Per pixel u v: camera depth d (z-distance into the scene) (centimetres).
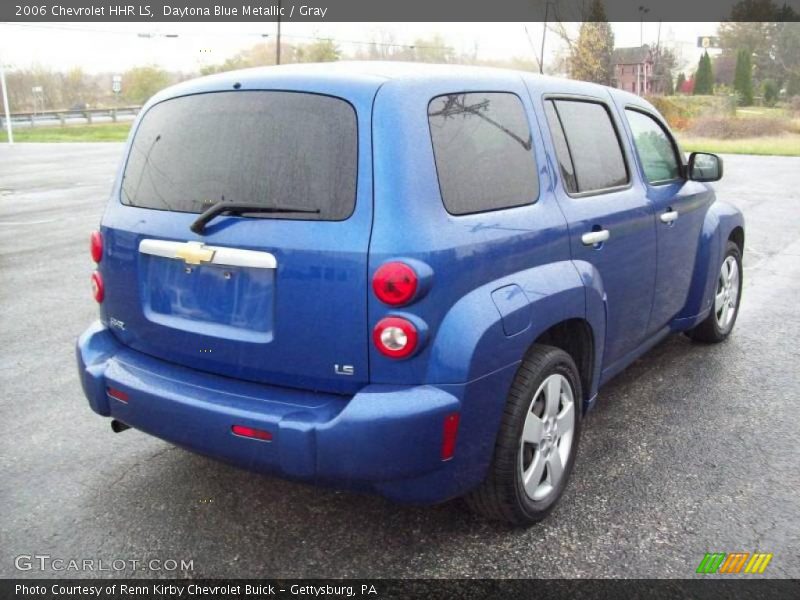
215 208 274
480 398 271
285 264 262
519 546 303
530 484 308
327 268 256
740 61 5631
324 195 262
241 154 281
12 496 342
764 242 996
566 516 326
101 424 422
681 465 372
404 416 252
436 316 258
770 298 701
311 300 260
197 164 292
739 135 4306
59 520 322
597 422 424
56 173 2103
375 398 254
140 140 322
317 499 339
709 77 5569
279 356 270
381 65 297
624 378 493
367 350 257
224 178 282
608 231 356
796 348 553
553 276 308
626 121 416
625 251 377
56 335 593
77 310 668
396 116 263
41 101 5481
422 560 294
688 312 493
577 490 348
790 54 6166
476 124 295
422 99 274
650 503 336
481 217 281
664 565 290
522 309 284
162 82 5522
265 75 289
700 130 4403
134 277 307
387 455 253
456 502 338
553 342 347
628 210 379
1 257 909
